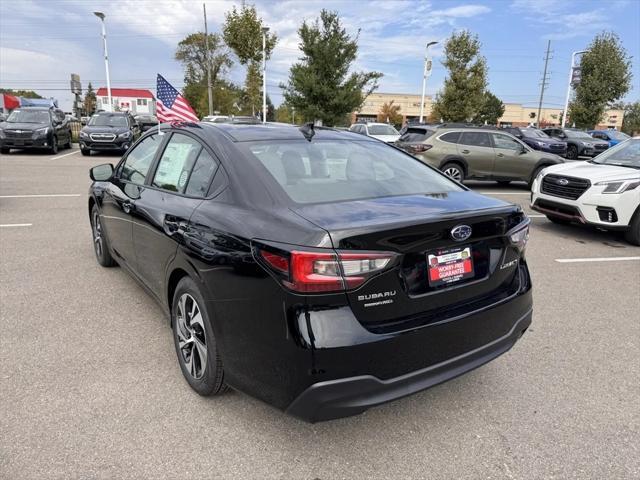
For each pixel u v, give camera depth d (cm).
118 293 454
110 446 251
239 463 243
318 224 223
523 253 302
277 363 224
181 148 344
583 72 3472
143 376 317
